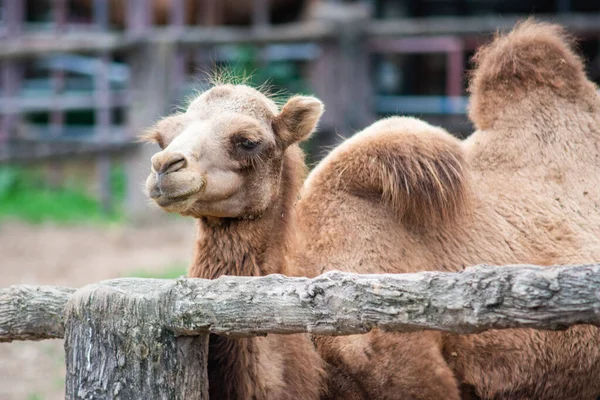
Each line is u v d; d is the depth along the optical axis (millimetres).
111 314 4750
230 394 5246
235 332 4578
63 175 20109
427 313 4129
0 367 9492
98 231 16094
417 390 5547
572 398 6109
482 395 5902
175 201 5238
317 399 5512
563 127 6438
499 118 6555
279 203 5770
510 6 22203
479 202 6184
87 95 19828
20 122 19906
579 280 3828
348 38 17500
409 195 5789
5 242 15016
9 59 16562
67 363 4906
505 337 5832
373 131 6184
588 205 6273
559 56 6629
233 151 5508
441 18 22672
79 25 22141
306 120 5828
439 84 21688
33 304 5168
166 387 4711
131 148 16750
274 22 23328
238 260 5586
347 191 6023
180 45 16719
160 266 13195
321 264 5832
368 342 5562
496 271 4035
